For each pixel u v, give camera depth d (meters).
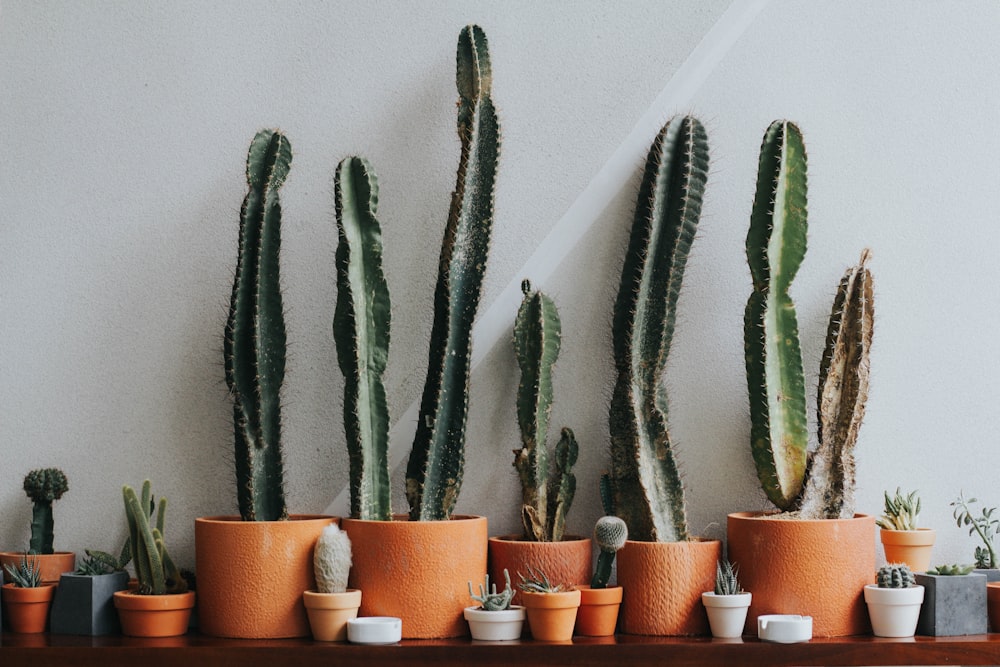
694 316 1.65
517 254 1.66
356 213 1.52
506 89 1.67
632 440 1.52
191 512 1.63
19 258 1.67
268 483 1.51
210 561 1.45
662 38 1.67
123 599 1.44
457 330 1.50
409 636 1.42
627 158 1.66
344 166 1.51
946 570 1.48
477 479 1.63
